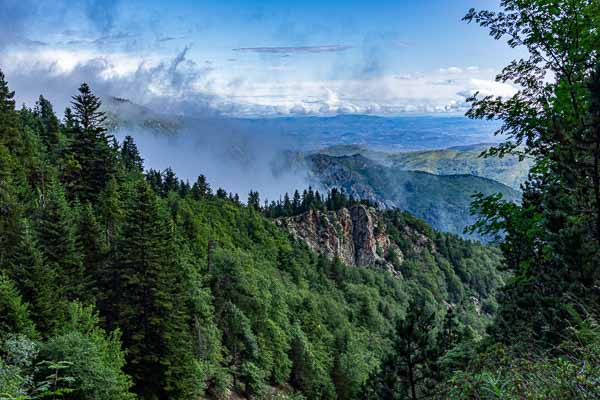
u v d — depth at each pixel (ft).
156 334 105.29
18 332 67.00
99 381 64.23
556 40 29.35
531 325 27.66
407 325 45.47
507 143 33.27
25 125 264.52
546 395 13.58
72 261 104.01
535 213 29.58
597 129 22.17
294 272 352.08
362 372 211.82
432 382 43.32
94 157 172.55
